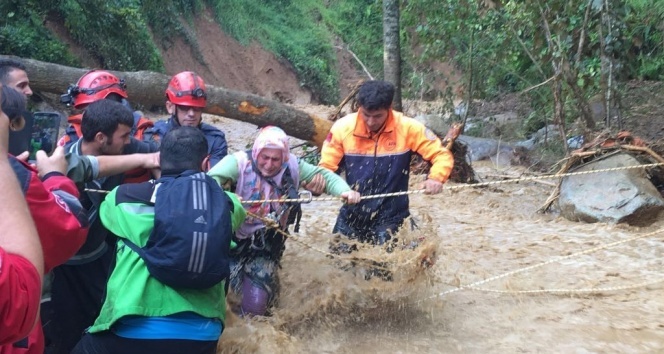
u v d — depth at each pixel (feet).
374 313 18.08
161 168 12.98
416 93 53.52
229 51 109.91
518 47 45.32
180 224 11.78
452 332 17.57
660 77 53.78
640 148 30.50
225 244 12.06
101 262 14.61
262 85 112.06
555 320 18.48
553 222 29.66
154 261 11.81
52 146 14.39
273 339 15.62
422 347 16.63
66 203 10.82
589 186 29.94
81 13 68.23
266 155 15.96
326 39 126.52
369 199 18.34
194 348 12.14
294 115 37.29
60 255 10.20
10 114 12.16
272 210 16.35
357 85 39.40
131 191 12.56
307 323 17.44
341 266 18.43
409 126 18.19
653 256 24.44
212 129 18.71
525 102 52.85
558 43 36.50
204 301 12.33
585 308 19.34
